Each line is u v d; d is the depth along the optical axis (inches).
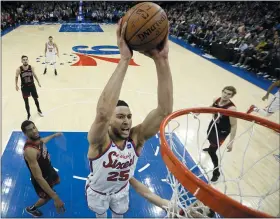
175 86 342.0
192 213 76.4
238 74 405.7
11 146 190.7
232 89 140.6
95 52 517.7
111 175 85.4
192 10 805.9
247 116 98.3
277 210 135.9
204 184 56.2
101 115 62.3
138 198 148.9
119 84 61.4
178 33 703.1
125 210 102.7
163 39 67.7
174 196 76.7
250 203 140.9
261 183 160.2
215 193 54.1
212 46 513.3
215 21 593.0
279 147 204.4
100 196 93.8
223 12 712.4
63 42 600.4
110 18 1002.7
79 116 244.8
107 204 97.2
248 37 459.2
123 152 82.7
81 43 598.5
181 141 202.2
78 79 352.8
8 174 162.2
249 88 346.0
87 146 196.5
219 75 397.7
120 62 63.0
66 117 241.9
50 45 353.7
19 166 169.9
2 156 178.9
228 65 455.8
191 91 326.3
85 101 280.1
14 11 878.4
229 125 146.4
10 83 321.4
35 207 132.0
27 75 217.3
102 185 89.4
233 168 175.2
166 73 70.7
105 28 852.0
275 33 419.8
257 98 311.9
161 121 78.6
